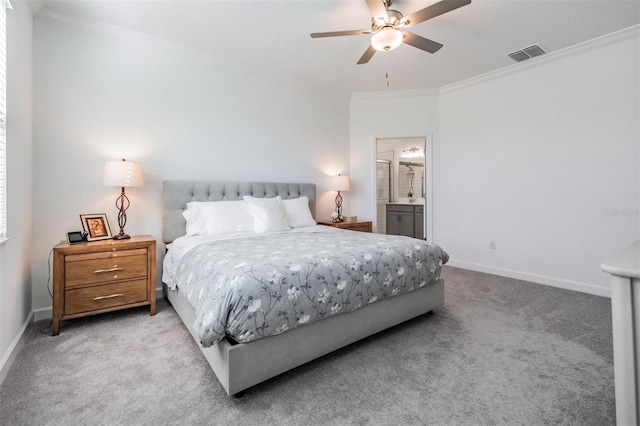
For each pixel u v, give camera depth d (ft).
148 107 9.89
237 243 7.83
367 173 15.26
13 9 6.32
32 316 7.93
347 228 13.48
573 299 9.57
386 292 6.76
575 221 10.48
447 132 14.32
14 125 6.40
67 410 4.56
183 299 7.40
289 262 5.69
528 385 5.18
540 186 11.30
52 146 8.39
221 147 11.41
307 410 4.62
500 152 12.43
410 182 21.86
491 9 8.09
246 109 12.03
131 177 8.50
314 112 14.14
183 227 10.10
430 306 8.04
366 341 6.86
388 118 15.05
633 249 3.44
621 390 2.65
